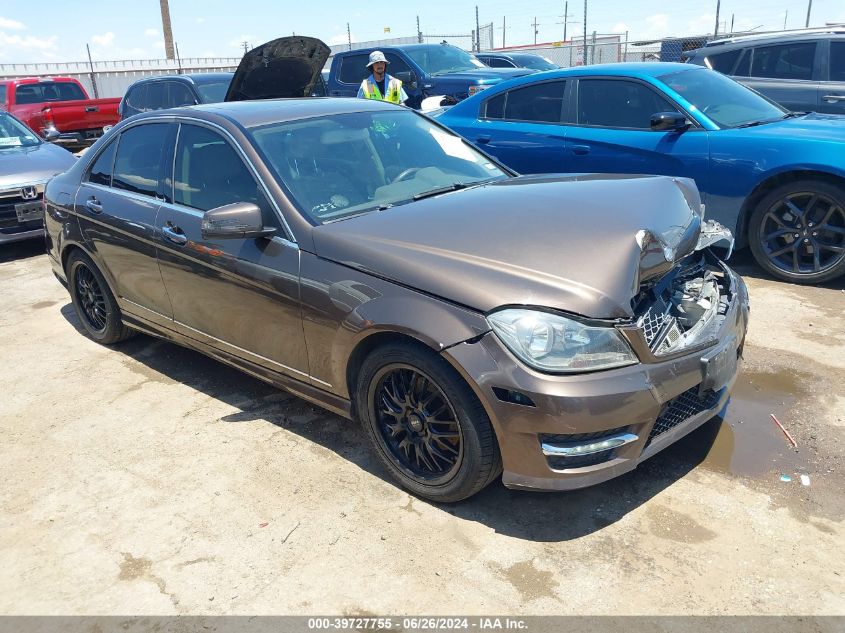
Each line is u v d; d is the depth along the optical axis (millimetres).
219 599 2541
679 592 2430
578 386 2480
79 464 3496
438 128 4371
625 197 3213
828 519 2744
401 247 2918
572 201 3180
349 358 3047
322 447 3498
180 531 2926
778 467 3096
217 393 4180
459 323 2621
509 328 2537
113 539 2908
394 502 3025
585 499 2957
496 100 6867
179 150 3961
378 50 11617
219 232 3160
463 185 3789
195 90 10102
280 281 3236
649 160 5785
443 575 2582
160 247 3922
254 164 3482
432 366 2703
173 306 4059
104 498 3195
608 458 2629
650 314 2775
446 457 2889
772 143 5148
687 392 2861
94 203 4449
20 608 2570
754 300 5027
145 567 2732
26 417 4027
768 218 5309
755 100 6074
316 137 3766
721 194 5453
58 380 4504
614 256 2691
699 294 3184
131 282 4332
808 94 7980
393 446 3084
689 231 3137
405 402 2941
